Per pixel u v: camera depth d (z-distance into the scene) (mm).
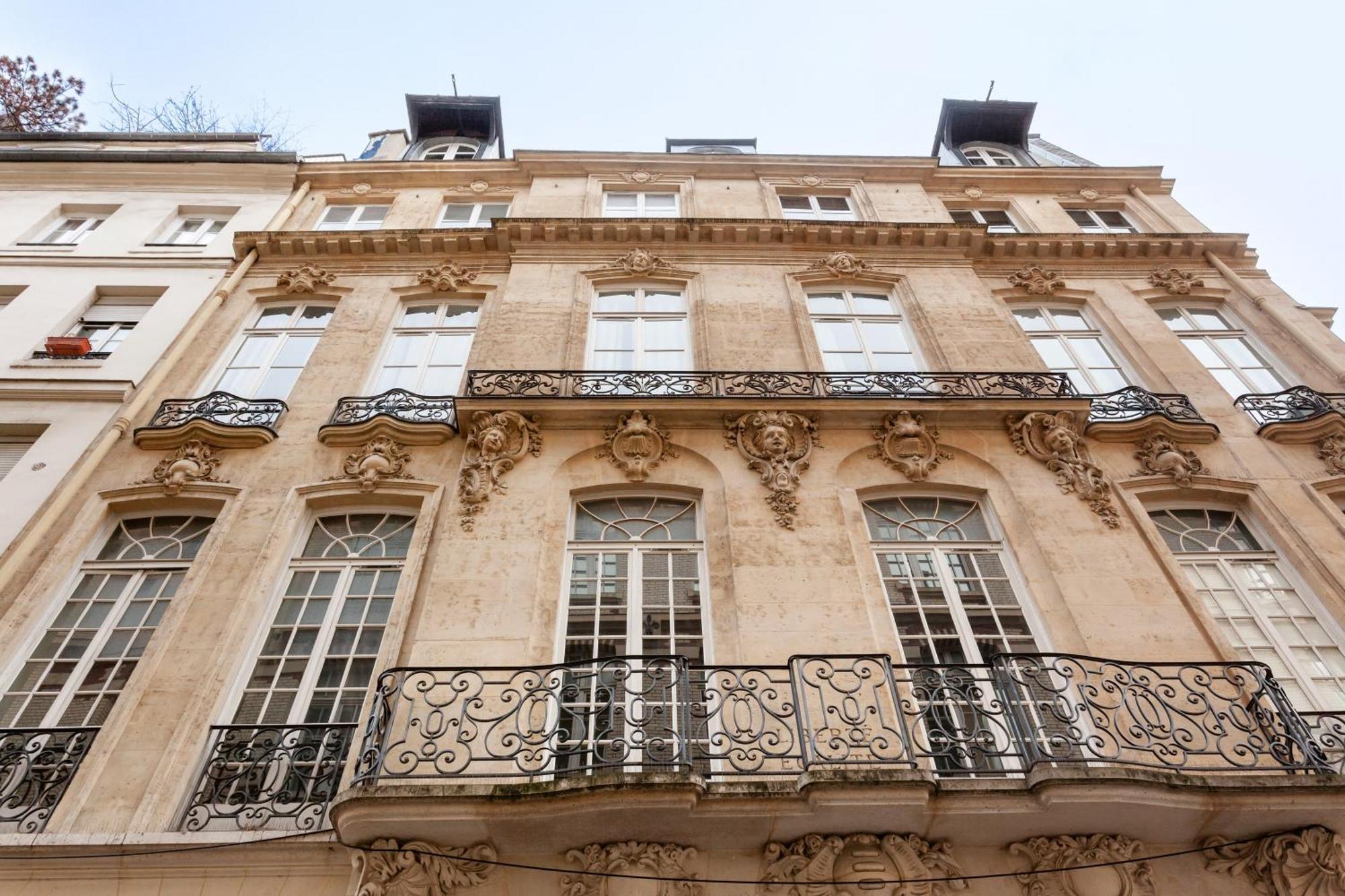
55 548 8078
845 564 7801
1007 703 6234
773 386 10008
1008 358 10859
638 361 10977
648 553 8250
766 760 5895
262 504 8609
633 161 15633
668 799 5422
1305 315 12195
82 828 5977
